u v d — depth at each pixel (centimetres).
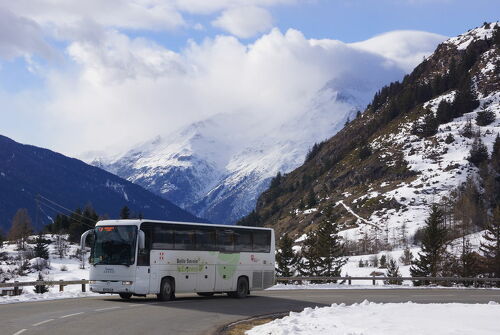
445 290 5028
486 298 3969
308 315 2272
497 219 9138
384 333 1717
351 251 18338
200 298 3397
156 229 3034
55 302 2908
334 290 4588
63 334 1752
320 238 9306
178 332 1908
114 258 2964
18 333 1750
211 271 3256
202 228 3244
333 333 1742
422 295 4156
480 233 15562
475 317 2227
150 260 2983
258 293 3991
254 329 1939
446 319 2144
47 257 12262
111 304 2820
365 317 2209
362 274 11694
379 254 16188
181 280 3114
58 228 16062
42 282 3494
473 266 8638
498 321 2077
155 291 2992
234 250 3397
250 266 3475
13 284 3303
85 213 15400
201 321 2253
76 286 6038
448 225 17788
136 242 2950
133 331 1881
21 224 15650
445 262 8819
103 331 1850
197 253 3198
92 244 3045
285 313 2662
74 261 12125
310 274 9300
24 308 2550
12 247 13850
